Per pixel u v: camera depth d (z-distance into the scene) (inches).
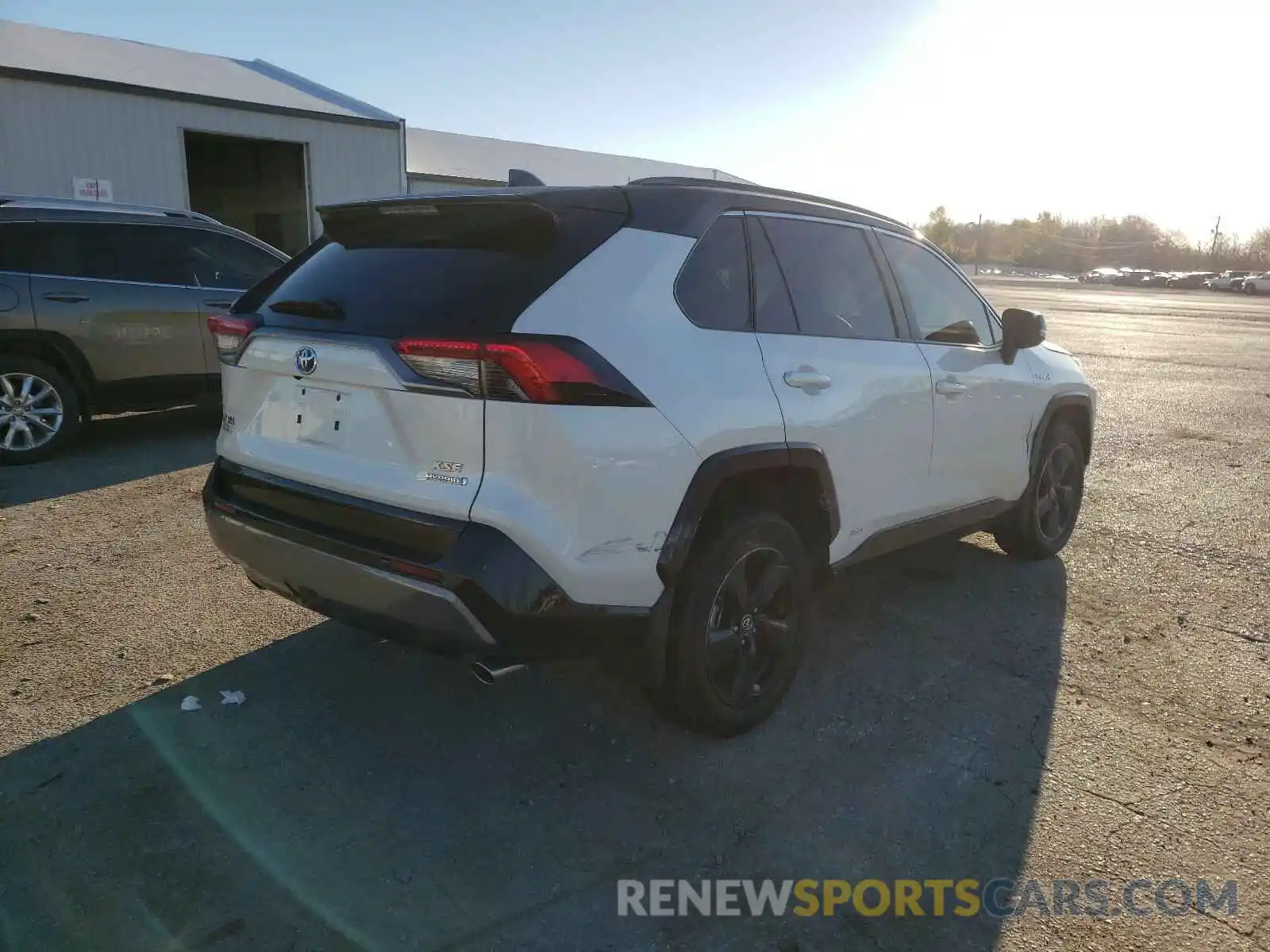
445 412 101.3
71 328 270.7
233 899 94.9
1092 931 93.5
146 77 581.0
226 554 129.4
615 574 106.7
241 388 127.3
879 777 120.1
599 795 114.7
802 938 92.1
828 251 143.0
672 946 90.7
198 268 299.0
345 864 100.8
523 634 102.3
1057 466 202.2
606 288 108.4
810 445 128.0
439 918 93.2
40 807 108.7
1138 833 109.4
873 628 167.5
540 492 100.6
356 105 695.7
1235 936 93.0
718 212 126.1
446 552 100.7
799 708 137.4
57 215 272.7
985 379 167.8
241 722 129.2
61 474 259.3
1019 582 192.4
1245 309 1654.8
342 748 123.6
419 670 146.3
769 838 107.5
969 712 137.3
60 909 92.6
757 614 129.4
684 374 112.4
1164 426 386.3
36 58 546.0
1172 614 176.6
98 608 166.2
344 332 110.7
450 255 113.5
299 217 669.9
